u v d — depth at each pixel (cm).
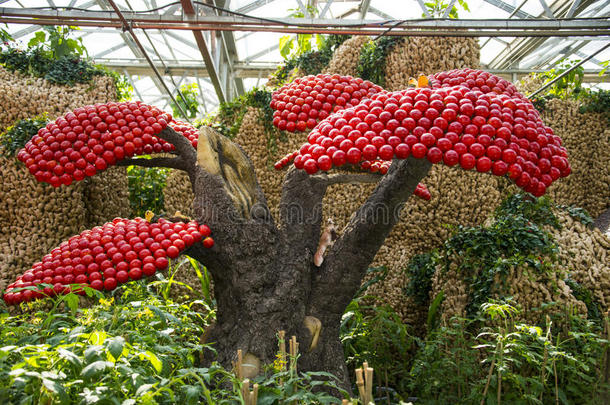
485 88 235
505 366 262
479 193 542
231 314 283
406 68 591
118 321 217
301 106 297
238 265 278
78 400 150
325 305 294
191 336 313
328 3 524
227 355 267
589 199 638
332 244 310
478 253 412
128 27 454
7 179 477
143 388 144
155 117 302
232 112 625
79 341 183
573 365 294
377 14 796
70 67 628
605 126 652
